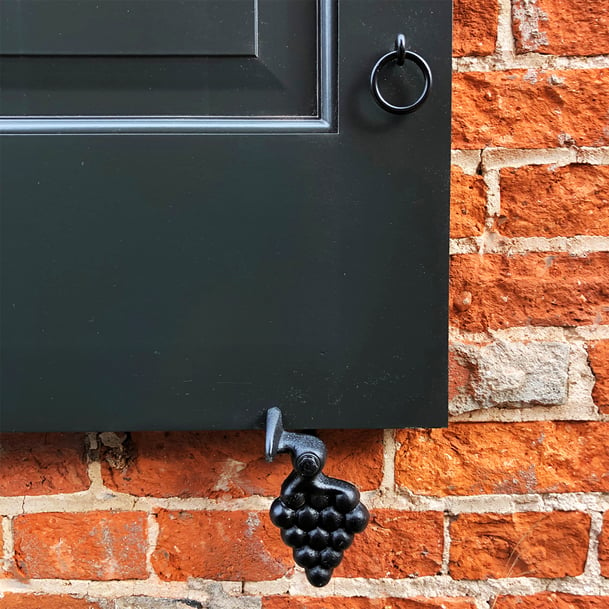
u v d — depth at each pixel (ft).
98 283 1.45
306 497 1.39
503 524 1.70
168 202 1.43
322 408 1.48
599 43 1.60
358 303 1.46
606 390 1.67
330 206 1.44
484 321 1.67
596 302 1.65
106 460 1.70
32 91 1.41
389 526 1.71
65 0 1.39
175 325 1.46
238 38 1.41
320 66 1.42
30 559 1.71
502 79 1.62
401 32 1.40
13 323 1.46
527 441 1.69
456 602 1.71
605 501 1.69
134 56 1.41
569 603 1.71
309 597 1.72
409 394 1.48
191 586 1.72
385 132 1.42
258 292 1.45
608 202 1.63
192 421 1.48
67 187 1.43
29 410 1.48
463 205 1.65
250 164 1.42
